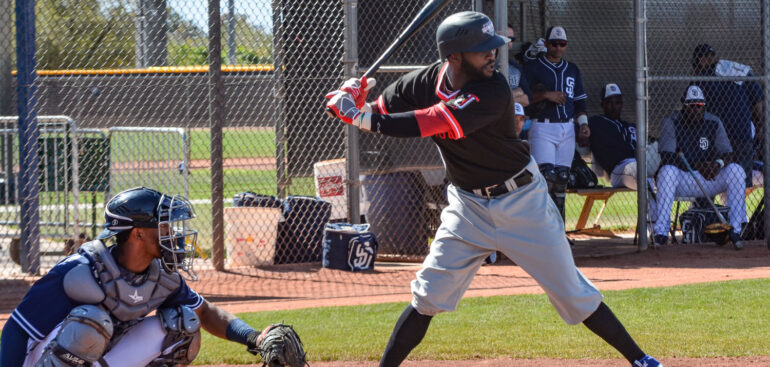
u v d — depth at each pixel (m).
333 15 14.64
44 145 13.38
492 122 5.62
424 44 14.06
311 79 14.84
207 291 11.16
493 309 9.52
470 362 7.27
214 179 12.86
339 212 14.41
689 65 18.58
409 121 5.49
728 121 15.45
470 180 5.89
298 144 15.05
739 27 18.64
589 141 16.17
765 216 14.45
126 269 4.50
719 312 9.10
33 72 12.32
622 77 18.59
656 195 15.13
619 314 9.08
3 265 13.38
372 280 12.02
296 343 4.81
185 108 23.62
